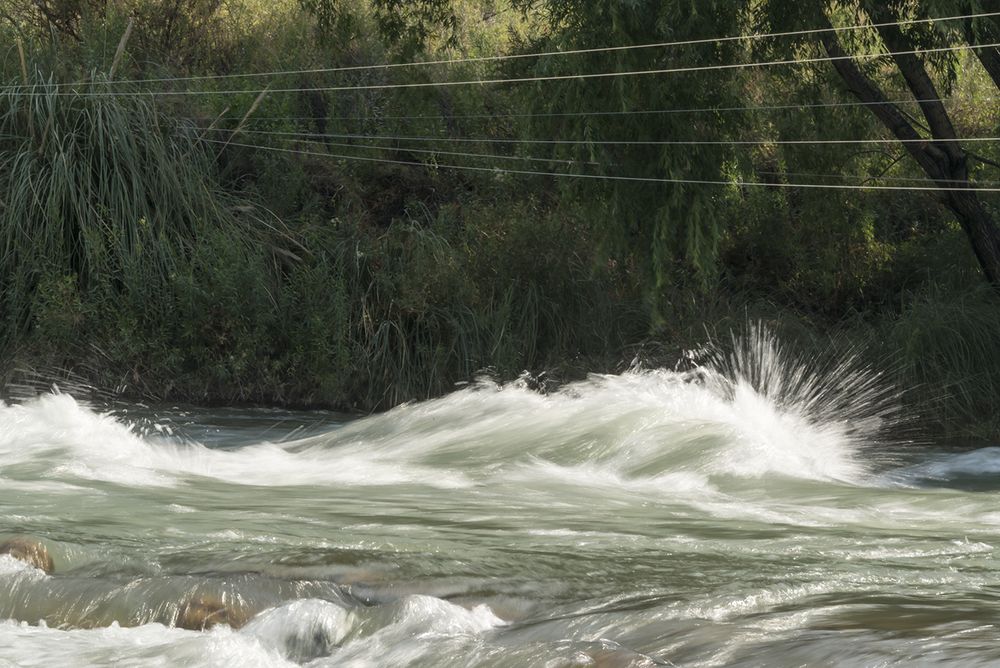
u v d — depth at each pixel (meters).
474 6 25.38
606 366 17.41
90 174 18.09
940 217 20.98
